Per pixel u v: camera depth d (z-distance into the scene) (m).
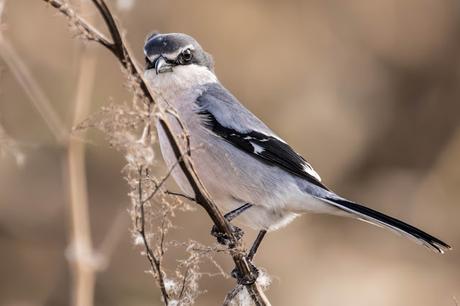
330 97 14.59
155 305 12.41
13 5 13.02
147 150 5.14
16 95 11.67
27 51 13.01
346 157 14.55
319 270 13.41
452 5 15.59
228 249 5.66
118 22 4.94
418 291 13.23
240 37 14.27
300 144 14.23
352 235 13.84
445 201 14.55
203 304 12.49
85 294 7.94
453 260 13.77
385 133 14.91
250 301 6.07
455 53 15.47
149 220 5.28
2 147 7.86
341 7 15.14
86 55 8.27
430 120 15.23
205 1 14.21
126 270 12.62
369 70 15.07
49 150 12.62
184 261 5.44
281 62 14.38
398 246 13.81
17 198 13.18
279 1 14.71
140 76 5.01
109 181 13.10
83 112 8.23
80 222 8.08
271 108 14.20
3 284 12.83
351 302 13.07
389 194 14.55
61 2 4.89
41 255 13.08
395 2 15.34
